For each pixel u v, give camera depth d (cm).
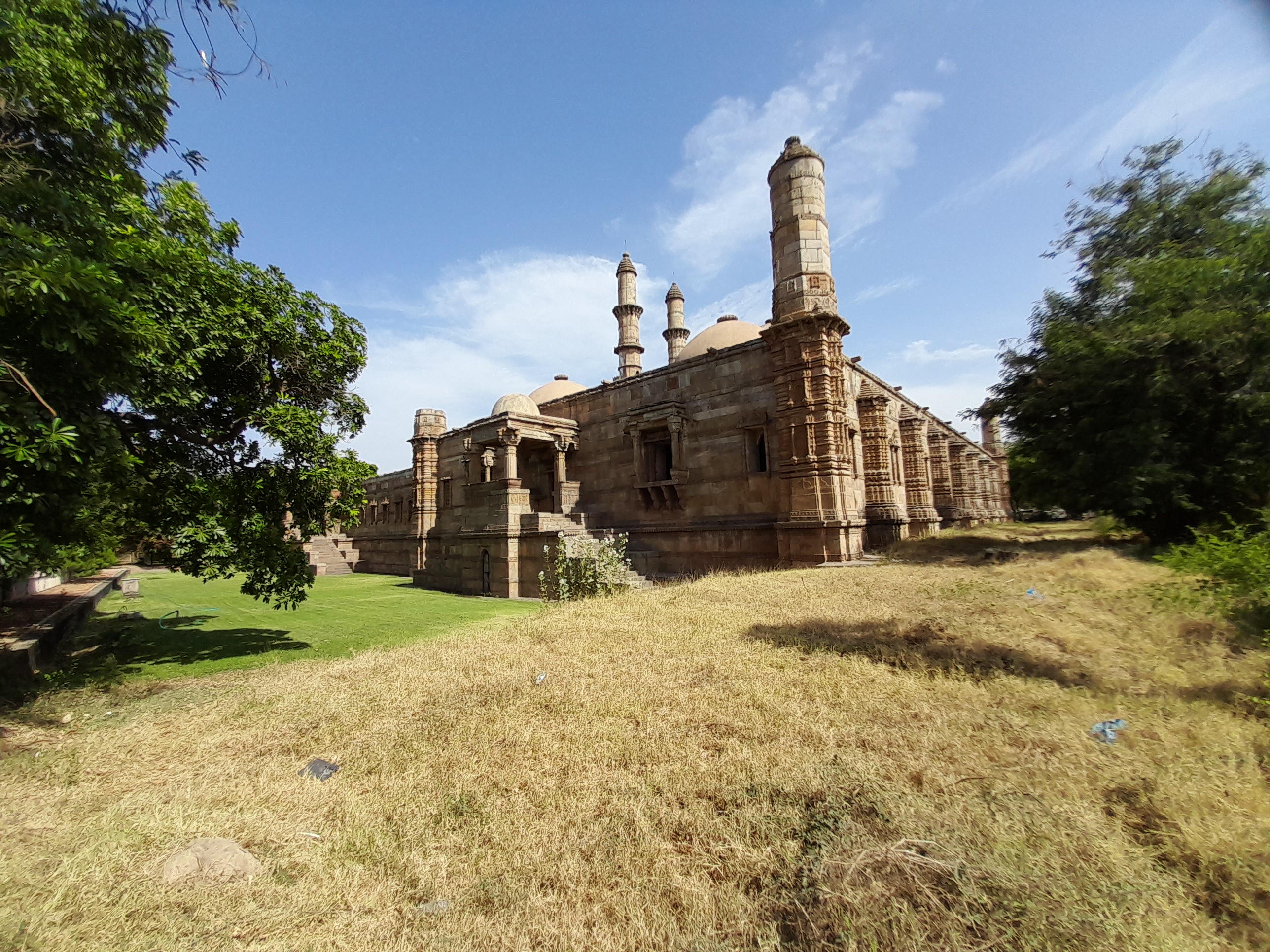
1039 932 271
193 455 1116
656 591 1395
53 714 704
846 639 802
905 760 446
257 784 494
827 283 1750
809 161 1788
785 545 1748
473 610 1692
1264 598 722
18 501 638
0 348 599
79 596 1770
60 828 417
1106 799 392
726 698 608
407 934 317
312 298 1202
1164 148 1850
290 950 304
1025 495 2117
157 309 859
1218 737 470
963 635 802
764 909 314
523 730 564
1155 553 1522
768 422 1848
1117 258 1841
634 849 372
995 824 351
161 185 975
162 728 638
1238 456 1514
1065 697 567
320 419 1134
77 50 746
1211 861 324
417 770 507
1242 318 1420
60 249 645
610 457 2375
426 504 2897
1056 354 1766
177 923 317
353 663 908
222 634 1293
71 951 293
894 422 2533
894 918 287
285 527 1172
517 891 344
